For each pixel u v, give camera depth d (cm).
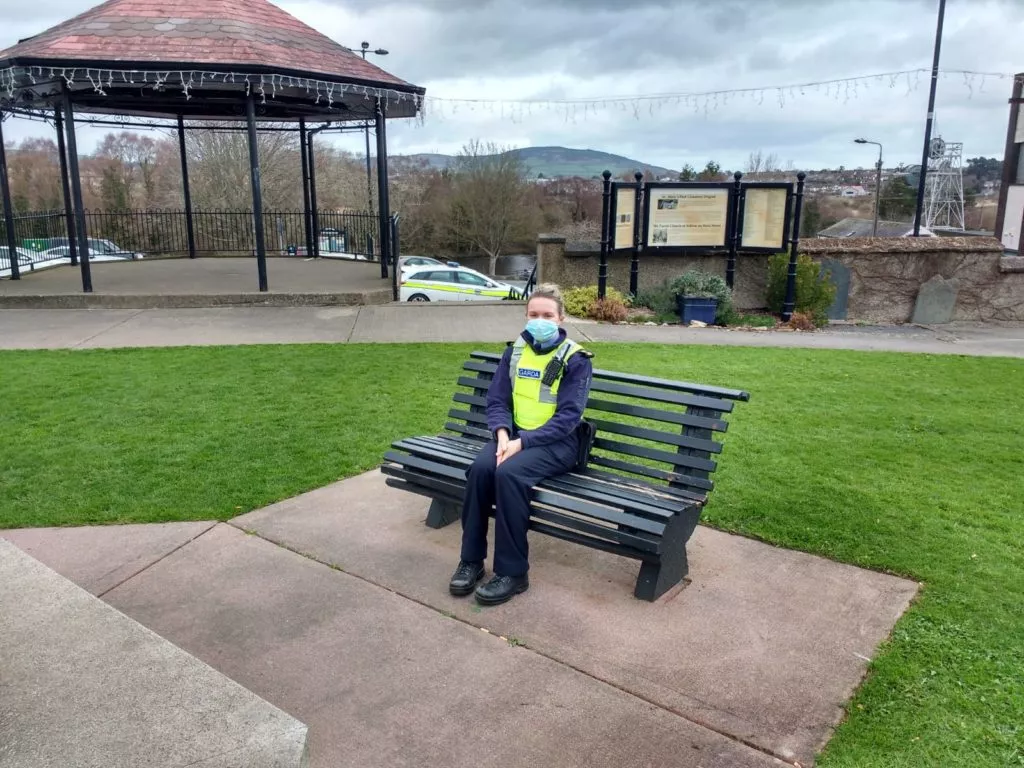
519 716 282
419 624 343
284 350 902
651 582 361
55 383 737
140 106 1561
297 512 460
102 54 1098
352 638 332
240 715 223
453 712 284
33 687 237
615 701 291
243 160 3850
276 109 1625
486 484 370
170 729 216
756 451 575
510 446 367
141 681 240
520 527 362
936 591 370
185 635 334
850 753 262
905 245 1445
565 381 384
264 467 529
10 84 1083
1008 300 1480
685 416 385
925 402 743
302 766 208
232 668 311
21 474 510
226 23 1217
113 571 388
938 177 5112
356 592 371
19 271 1377
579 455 400
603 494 364
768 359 945
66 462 532
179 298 1161
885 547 415
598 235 4600
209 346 919
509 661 316
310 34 1342
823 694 294
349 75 1242
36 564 322
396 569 394
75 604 289
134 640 264
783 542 422
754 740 270
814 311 1367
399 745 267
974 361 986
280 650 323
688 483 379
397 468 432
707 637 333
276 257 1791
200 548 414
